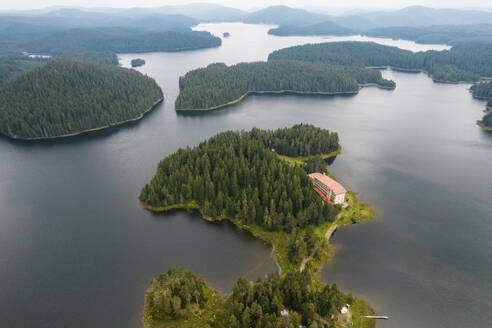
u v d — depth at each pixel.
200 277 116.56
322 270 127.06
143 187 192.00
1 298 116.06
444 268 129.88
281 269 127.06
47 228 155.00
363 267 129.12
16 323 106.81
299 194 155.62
